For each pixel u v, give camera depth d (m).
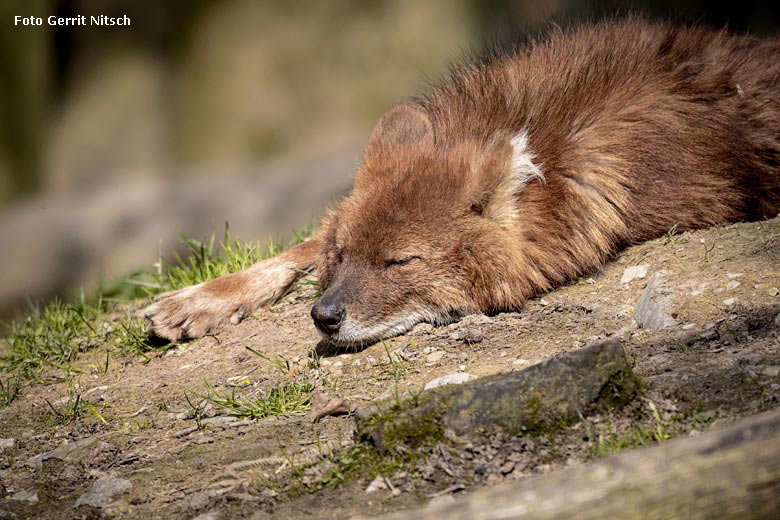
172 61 25.44
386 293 8.02
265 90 25.23
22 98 25.62
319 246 9.27
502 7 25.31
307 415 6.78
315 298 9.27
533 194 8.24
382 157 8.69
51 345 9.30
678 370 6.07
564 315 7.68
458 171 8.23
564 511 3.78
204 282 9.31
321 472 5.78
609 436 5.48
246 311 9.20
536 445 5.52
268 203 22.17
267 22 25.39
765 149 8.90
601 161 8.33
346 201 8.79
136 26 25.45
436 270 8.06
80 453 6.77
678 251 8.09
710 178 8.49
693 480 3.74
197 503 5.68
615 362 5.74
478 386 5.73
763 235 7.95
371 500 5.37
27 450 7.11
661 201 8.43
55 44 25.70
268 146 25.05
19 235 22.83
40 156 25.44
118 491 6.08
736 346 6.30
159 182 23.97
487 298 8.09
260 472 5.98
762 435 3.79
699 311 6.91
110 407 7.74
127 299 10.93
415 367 7.26
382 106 25.31
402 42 25.53
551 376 5.68
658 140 8.48
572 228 8.27
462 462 5.49
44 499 6.22
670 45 9.30
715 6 23.56
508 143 8.10
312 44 25.36
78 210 23.33
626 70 8.92
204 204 22.69
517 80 9.06
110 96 25.20
